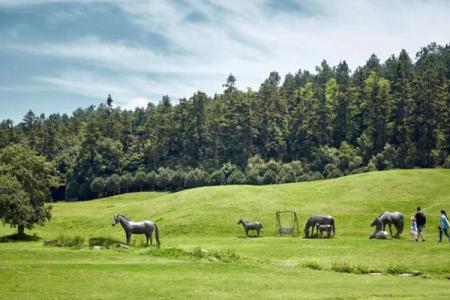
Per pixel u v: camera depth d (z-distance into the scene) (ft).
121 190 572.92
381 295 72.74
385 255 119.44
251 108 616.80
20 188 214.48
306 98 629.10
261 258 122.11
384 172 281.13
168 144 609.83
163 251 125.18
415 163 508.12
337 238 169.99
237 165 569.23
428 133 514.68
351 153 534.37
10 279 80.07
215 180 522.06
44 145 651.66
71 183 566.77
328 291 75.87
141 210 267.80
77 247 146.61
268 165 527.40
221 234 203.92
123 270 94.07
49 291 71.31
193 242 172.96
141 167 597.93
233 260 115.34
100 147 580.71
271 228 208.74
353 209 228.22
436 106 515.91
